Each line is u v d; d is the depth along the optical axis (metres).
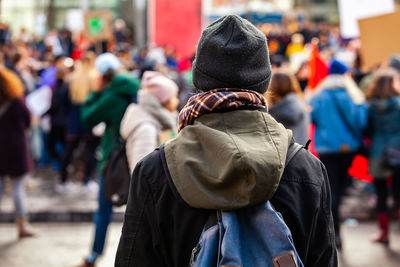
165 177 2.02
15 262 6.19
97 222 5.47
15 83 6.88
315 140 6.64
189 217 1.98
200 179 1.94
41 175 10.97
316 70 7.96
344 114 6.54
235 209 1.91
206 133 1.95
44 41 19.97
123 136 4.79
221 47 2.00
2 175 6.92
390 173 6.68
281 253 1.85
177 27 13.42
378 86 6.69
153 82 4.78
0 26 19.34
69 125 9.13
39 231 7.48
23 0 35.53
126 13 32.25
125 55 11.49
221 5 24.14
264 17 23.27
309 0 40.56
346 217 8.10
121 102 5.37
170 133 4.92
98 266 6.09
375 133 6.74
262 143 1.95
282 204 2.00
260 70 2.05
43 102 10.15
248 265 1.86
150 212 2.03
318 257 2.07
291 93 6.18
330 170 6.56
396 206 6.85
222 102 1.98
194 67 2.10
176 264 2.01
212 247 1.89
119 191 4.74
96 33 10.21
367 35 7.19
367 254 6.55
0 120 6.86
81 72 9.16
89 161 9.26
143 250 2.05
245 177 1.88
